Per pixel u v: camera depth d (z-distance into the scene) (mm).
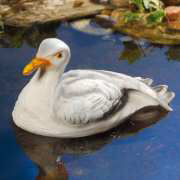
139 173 1175
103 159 1201
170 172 1180
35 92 1195
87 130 1225
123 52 1503
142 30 1584
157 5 1659
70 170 1176
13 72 1410
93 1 1707
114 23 1609
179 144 1244
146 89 1283
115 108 1231
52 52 1162
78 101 1182
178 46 1539
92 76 1240
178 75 1431
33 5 1679
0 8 1661
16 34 1564
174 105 1336
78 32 1571
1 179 1162
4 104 1316
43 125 1213
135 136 1256
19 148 1221
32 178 1161
